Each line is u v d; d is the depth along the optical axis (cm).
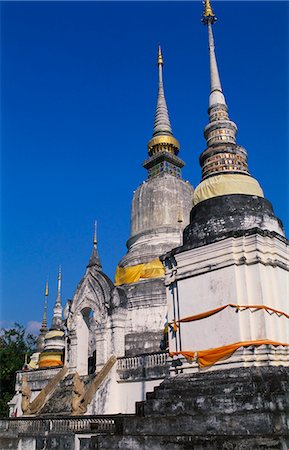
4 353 5753
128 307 3891
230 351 1342
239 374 1284
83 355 3731
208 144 1842
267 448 984
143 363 3083
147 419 1250
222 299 1426
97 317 3541
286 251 1485
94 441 1238
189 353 1452
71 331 3784
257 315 1350
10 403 4166
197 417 1182
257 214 1552
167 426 1215
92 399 3002
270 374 1232
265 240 1440
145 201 4809
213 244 1495
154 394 1423
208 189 1673
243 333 1352
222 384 1288
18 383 4197
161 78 5903
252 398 1171
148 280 3984
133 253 4431
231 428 1126
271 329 1341
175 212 4706
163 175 4978
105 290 3572
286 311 1411
